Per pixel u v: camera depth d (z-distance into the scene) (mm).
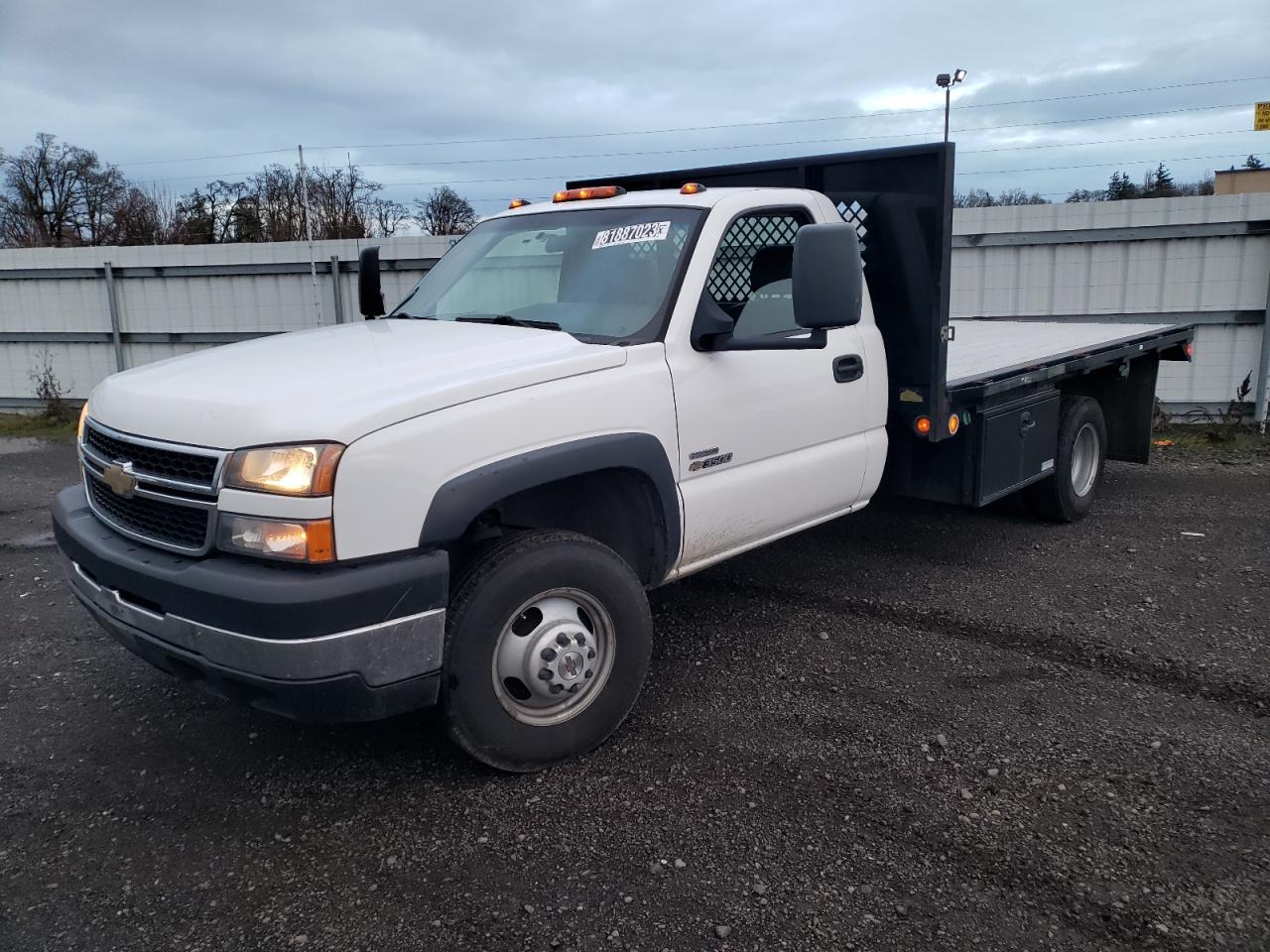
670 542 3984
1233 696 4141
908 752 3721
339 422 3012
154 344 13258
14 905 2959
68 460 10289
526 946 2732
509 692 3551
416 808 3434
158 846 3254
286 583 2949
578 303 4246
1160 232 10000
